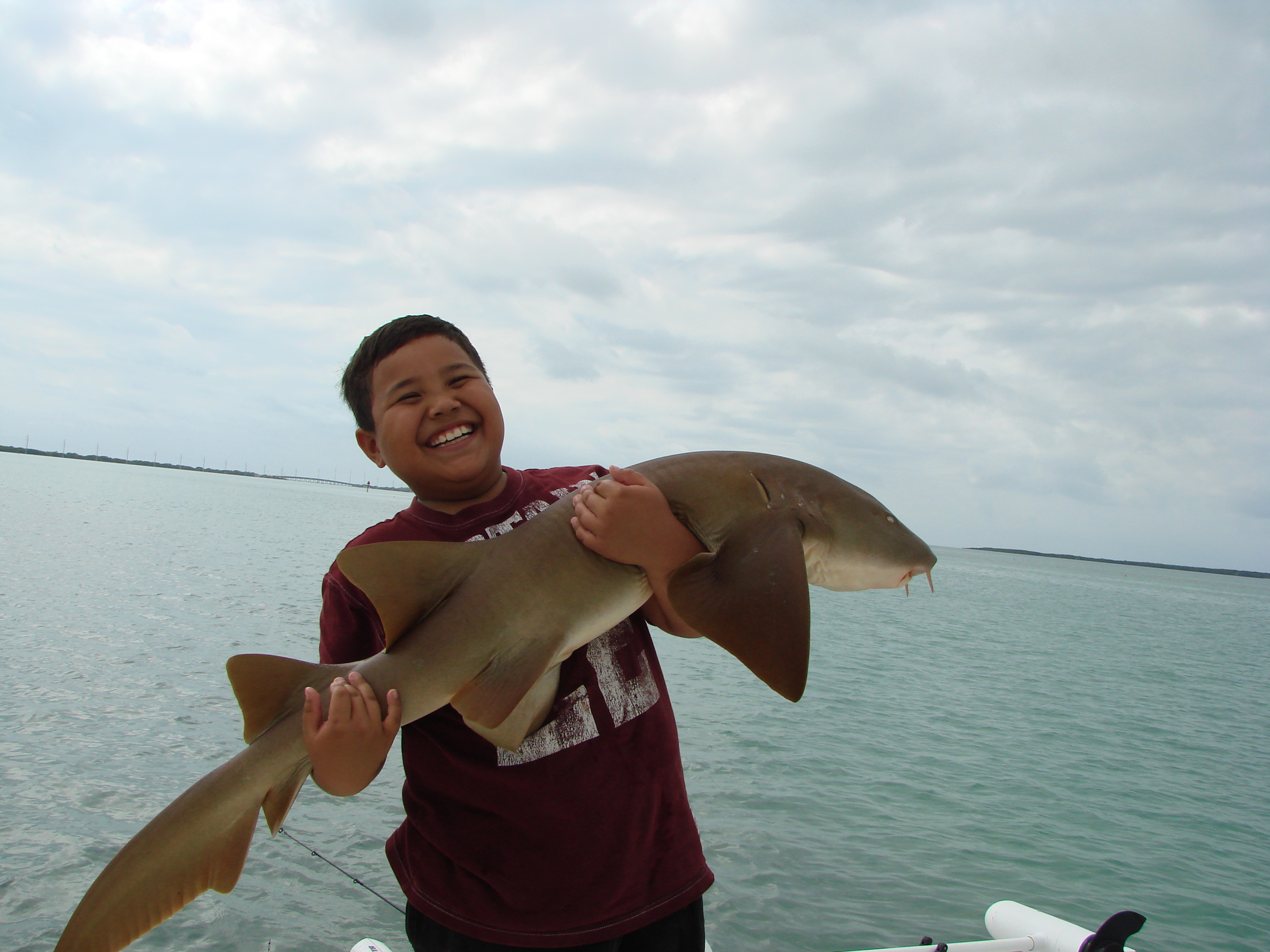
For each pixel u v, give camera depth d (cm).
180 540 3897
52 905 595
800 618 205
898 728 1388
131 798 788
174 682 1224
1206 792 1180
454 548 230
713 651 2020
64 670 1254
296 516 7550
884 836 861
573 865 225
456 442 244
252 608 2006
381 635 253
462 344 257
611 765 236
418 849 240
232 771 219
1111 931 387
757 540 226
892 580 262
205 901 611
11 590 2000
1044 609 4981
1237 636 4366
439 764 239
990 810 986
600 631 234
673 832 241
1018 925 462
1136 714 1769
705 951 242
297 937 574
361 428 273
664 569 221
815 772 1065
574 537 231
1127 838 941
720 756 1105
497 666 225
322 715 217
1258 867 883
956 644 2762
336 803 792
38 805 757
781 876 742
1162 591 10988
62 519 4525
